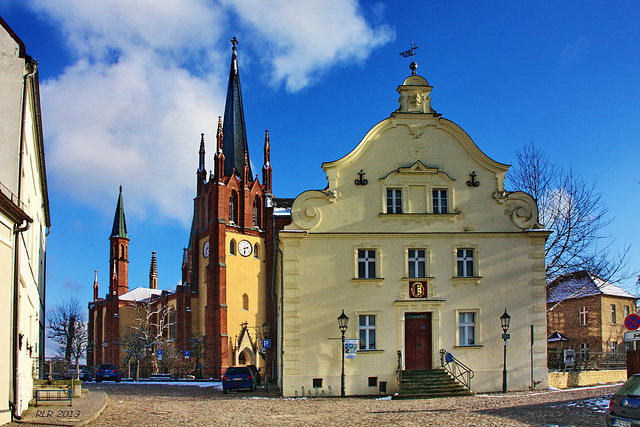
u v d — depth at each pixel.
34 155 30.47
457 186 37.28
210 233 84.00
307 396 34.59
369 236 36.31
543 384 35.84
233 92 95.38
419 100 37.91
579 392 31.56
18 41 24.67
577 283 63.94
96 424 21.69
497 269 36.69
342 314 34.34
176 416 24.36
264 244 88.12
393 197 37.16
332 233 36.09
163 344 84.31
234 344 82.06
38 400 27.36
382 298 35.88
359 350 35.22
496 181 37.50
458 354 35.75
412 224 36.69
